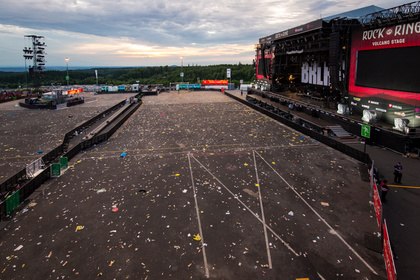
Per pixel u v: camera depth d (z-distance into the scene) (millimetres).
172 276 9562
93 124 35219
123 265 10109
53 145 26047
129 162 21391
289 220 13023
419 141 21297
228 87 86062
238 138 27984
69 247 11172
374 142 24375
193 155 22844
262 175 18469
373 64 26844
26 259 10469
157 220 13133
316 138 26875
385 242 9867
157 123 36375
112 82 126500
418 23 21469
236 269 9875
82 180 18000
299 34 42125
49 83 110125
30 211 14094
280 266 10023
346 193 15719
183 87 89062
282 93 51469
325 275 9586
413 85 22328
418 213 13305
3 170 19859
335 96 36594
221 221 12977
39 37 71250
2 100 58000
